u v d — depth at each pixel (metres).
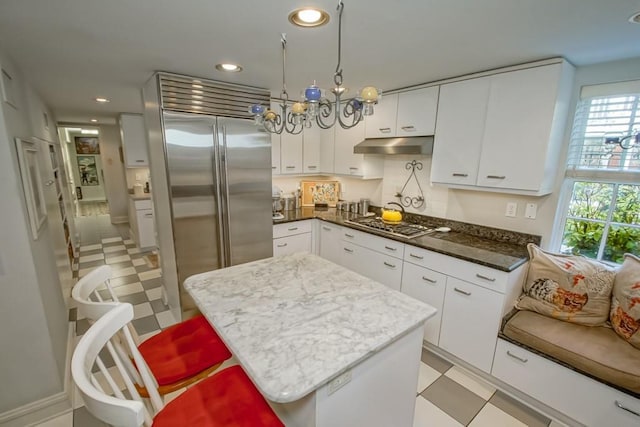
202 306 1.40
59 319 2.09
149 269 3.93
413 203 3.05
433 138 2.49
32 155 1.85
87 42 1.64
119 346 1.23
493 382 2.01
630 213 1.91
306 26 1.44
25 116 2.07
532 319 1.89
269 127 1.67
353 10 1.27
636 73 1.80
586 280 1.84
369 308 1.39
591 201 2.05
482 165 2.19
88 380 0.82
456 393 1.95
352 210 3.54
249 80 2.47
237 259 2.85
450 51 1.76
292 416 1.18
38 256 1.72
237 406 1.14
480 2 1.19
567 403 1.67
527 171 1.98
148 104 2.55
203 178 2.52
